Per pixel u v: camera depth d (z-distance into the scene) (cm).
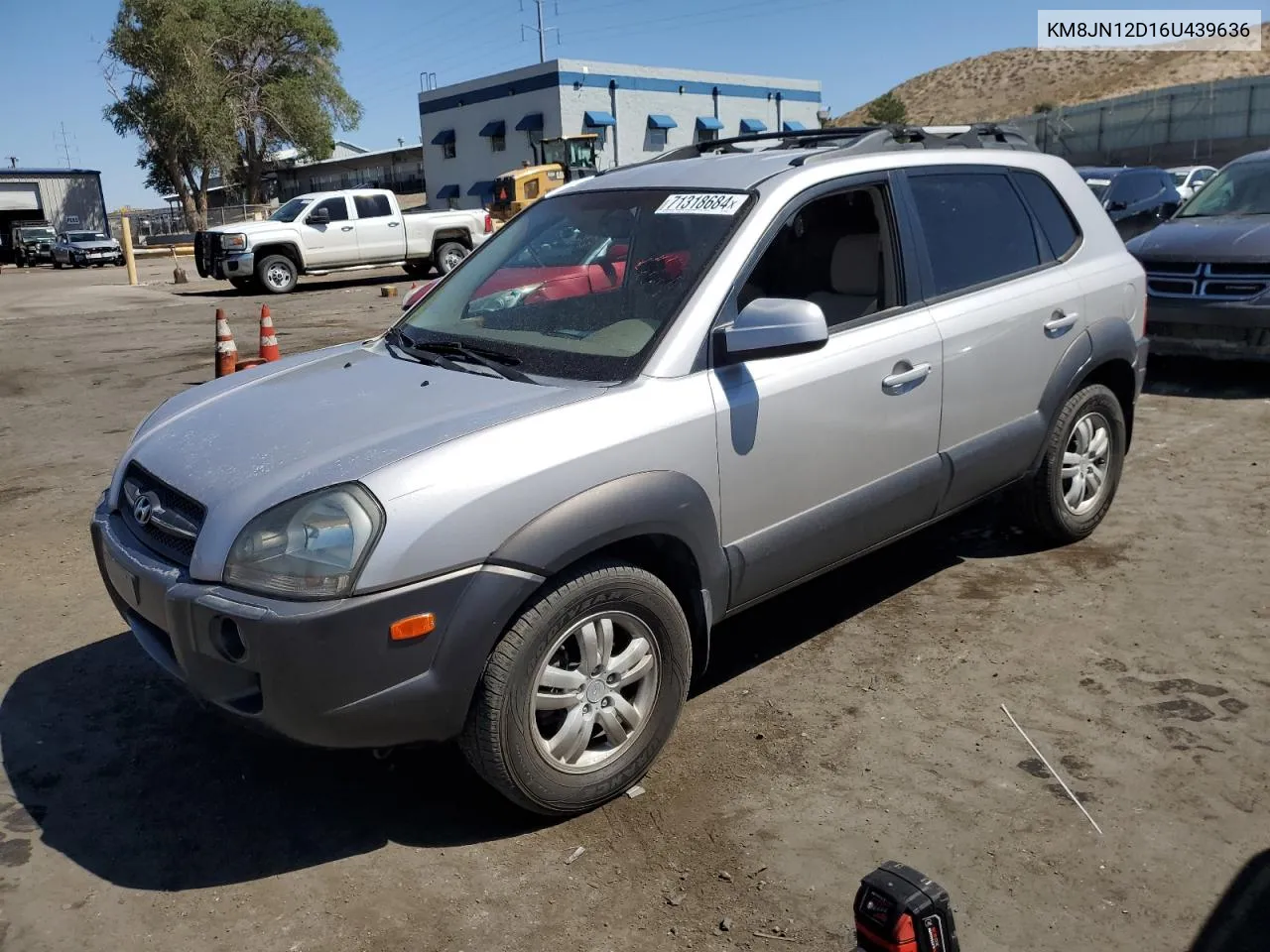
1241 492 548
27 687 391
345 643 255
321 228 2159
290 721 260
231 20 5306
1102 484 489
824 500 355
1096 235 479
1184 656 381
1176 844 281
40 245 4362
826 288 374
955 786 310
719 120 5053
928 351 381
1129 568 461
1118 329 469
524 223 418
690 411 310
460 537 264
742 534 332
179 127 5106
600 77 4622
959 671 379
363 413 307
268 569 260
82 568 515
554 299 360
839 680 376
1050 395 441
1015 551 488
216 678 273
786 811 302
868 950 160
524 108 4731
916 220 393
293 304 1859
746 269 335
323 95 5625
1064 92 9862
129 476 324
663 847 289
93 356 1245
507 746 279
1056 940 249
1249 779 307
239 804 316
